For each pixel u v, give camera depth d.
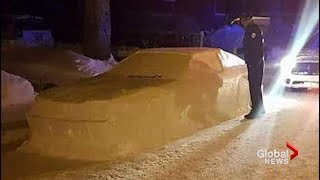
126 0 27.03
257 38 8.32
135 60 7.87
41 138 5.96
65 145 5.79
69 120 5.77
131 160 5.58
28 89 8.64
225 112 8.20
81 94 6.09
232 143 6.43
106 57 15.35
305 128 7.39
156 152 5.94
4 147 6.12
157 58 7.72
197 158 5.66
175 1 28.64
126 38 24.58
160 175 5.00
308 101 10.59
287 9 31.56
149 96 6.21
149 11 27.83
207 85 7.57
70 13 24.05
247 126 7.63
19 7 24.20
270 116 8.55
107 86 6.54
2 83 8.05
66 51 14.76
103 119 5.69
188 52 7.77
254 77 8.38
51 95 6.18
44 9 24.23
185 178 4.89
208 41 23.36
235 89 8.59
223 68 8.18
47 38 21.61
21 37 20.94
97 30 15.06
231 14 28.33
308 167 5.27
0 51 14.37
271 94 12.01
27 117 6.12
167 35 23.88
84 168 5.27
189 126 7.04
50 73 12.25
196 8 28.98
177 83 6.89
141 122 6.03
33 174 5.03
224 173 5.06
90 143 5.71
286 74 12.20
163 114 6.43
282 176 4.95
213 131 7.22
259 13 30.84
